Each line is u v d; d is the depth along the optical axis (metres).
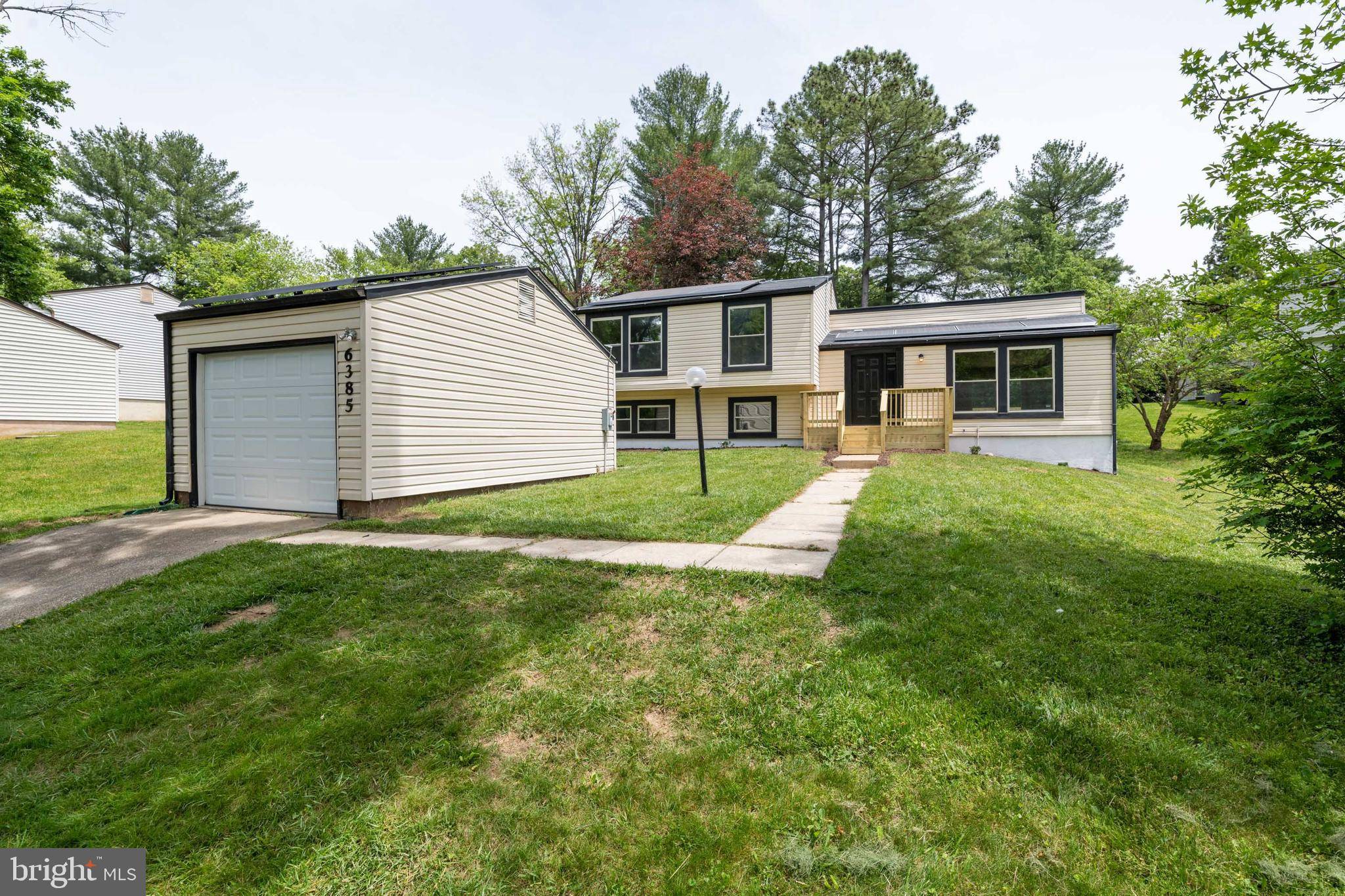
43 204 17.72
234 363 8.05
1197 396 17.42
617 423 18.27
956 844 2.03
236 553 5.48
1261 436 3.36
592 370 12.13
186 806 2.39
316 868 2.07
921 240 29.77
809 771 2.42
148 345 26.58
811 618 3.72
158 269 38.41
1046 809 2.17
